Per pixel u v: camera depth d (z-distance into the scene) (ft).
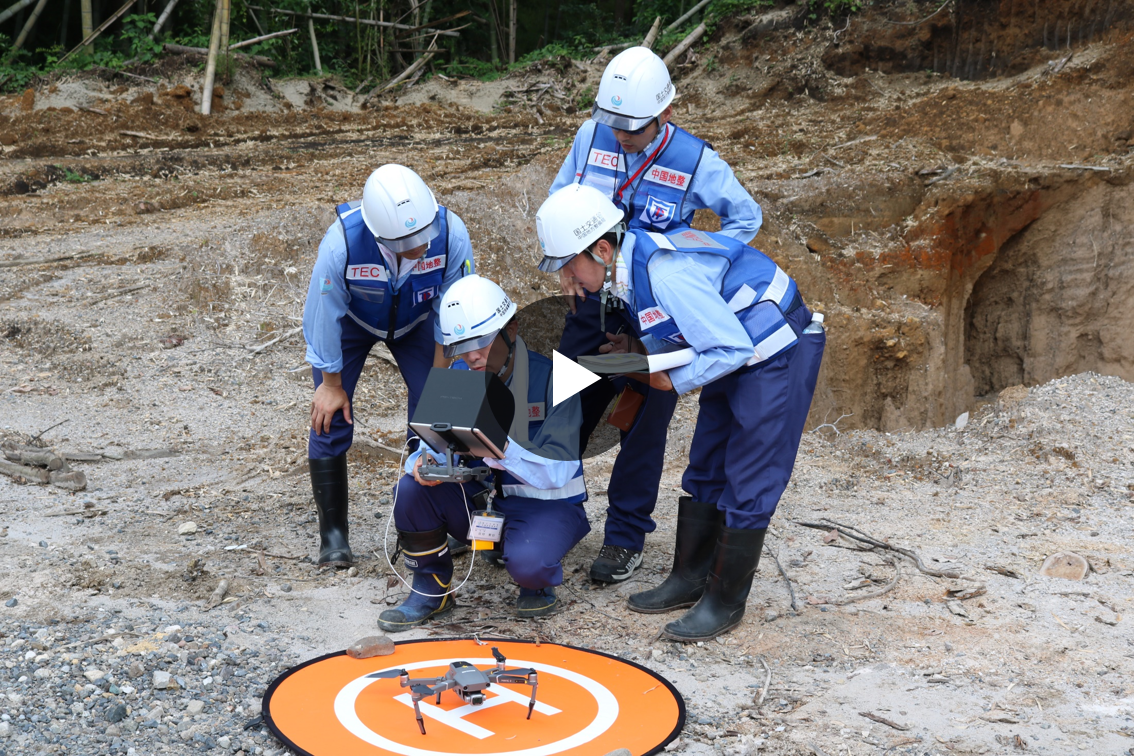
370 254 12.80
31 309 28.04
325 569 13.88
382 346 26.05
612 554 13.84
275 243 30.78
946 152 43.80
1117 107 43.24
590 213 10.71
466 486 12.04
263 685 10.25
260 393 23.86
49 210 41.01
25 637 11.06
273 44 71.05
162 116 57.72
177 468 19.15
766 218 36.27
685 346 10.90
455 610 12.73
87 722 9.27
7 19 71.51
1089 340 44.16
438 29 81.15
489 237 31.07
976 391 47.21
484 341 11.29
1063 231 42.98
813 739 9.31
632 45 70.38
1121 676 10.69
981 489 18.22
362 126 61.52
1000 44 51.03
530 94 67.72
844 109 53.98
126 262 33.12
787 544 15.23
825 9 59.00
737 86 60.34
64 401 22.75
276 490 17.92
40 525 15.49
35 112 55.31
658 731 9.29
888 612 12.52
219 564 13.98
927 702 10.10
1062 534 15.60
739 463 11.35
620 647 11.55
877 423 35.27
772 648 11.46
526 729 9.29
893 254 37.09
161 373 24.45
